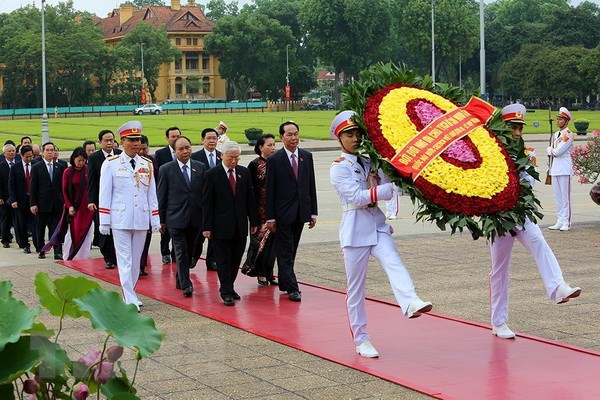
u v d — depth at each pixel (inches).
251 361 328.5
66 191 587.5
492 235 317.4
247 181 442.9
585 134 2050.9
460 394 285.1
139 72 4298.7
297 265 543.2
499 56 4534.9
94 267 553.9
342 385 297.7
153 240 679.1
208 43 4379.9
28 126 2763.3
